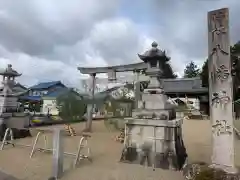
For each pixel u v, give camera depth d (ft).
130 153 13.78
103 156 15.71
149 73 14.90
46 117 41.88
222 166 9.67
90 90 31.83
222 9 10.06
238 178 8.63
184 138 24.50
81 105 38.68
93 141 22.13
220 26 10.08
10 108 24.34
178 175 11.33
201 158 15.07
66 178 10.97
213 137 10.13
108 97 36.37
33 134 25.86
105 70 30.86
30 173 11.72
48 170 12.22
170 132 12.69
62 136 11.56
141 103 14.53
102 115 48.73
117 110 35.14
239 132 23.93
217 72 10.09
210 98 10.34
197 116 57.52
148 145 13.24
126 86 42.32
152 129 13.26
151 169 12.40
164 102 13.76
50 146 18.63
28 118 26.66
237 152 16.52
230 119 9.74
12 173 11.68
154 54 14.44
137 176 11.32
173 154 12.41
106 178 11.03
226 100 9.85
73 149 18.03
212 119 10.21
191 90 72.28
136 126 13.87
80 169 12.47
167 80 81.20
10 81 24.45
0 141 20.62
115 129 31.17
